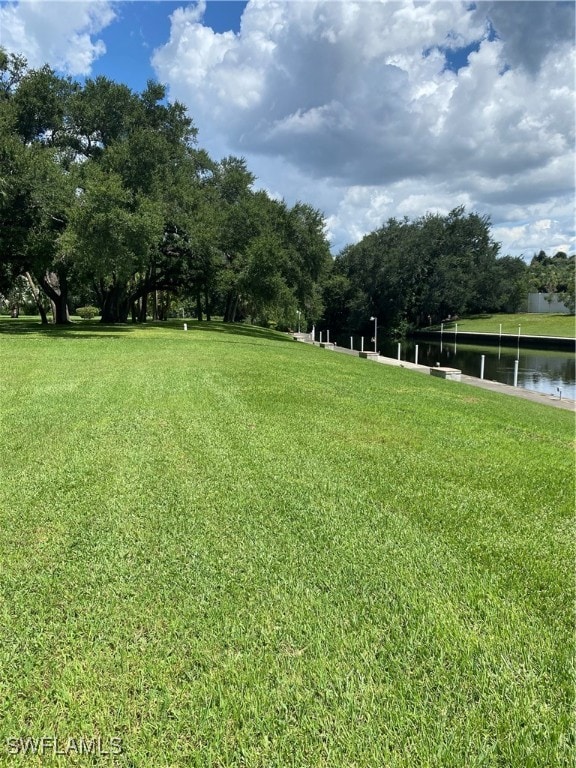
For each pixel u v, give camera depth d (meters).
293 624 2.24
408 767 1.58
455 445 5.12
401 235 55.97
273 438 5.06
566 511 3.52
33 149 19.56
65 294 27.11
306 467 4.24
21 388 7.52
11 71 22.56
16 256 20.42
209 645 2.10
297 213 30.52
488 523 3.29
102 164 22.70
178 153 27.58
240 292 27.75
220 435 5.11
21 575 2.58
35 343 14.83
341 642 2.13
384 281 54.81
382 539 3.04
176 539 2.97
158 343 15.88
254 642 2.12
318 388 8.09
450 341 50.50
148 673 1.95
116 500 3.49
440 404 7.61
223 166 33.59
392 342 49.56
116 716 1.76
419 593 2.49
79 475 3.93
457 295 57.19
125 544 2.90
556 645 2.14
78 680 1.91
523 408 8.87
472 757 1.62
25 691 1.87
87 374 8.96
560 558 2.87
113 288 28.70
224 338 20.03
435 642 2.14
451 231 58.94
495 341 44.59
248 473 4.05
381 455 4.66
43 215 18.78
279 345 19.48
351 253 56.69
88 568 2.65
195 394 7.17
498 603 2.42
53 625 2.21
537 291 65.44
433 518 3.34
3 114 19.78
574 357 33.03
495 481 4.08
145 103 26.77
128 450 4.57
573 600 2.47
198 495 3.60
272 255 25.02
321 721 1.74
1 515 3.24
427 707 1.81
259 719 1.75
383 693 1.87
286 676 1.94
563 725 1.74
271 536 3.03
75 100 24.16
